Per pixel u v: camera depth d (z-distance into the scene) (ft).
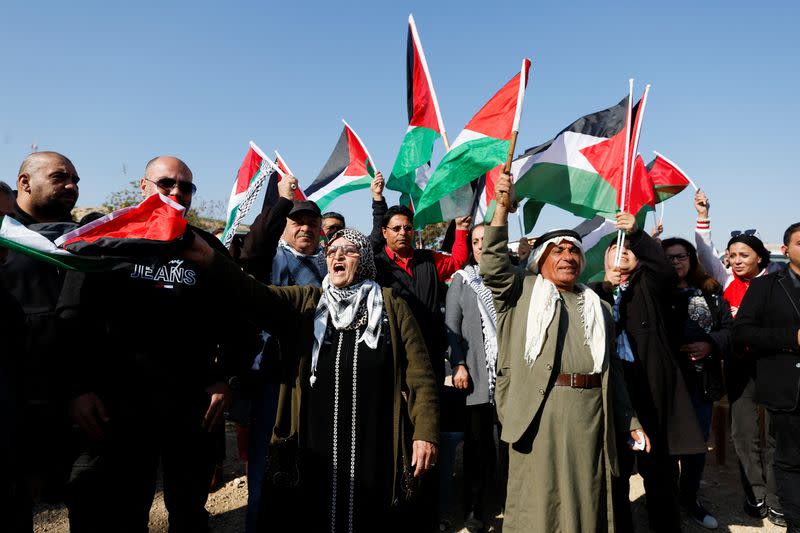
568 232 10.12
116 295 8.13
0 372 7.26
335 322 8.30
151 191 9.88
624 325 11.78
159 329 8.31
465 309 12.67
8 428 7.25
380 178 15.43
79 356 8.04
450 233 17.97
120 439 8.12
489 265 9.87
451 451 12.82
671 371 11.41
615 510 10.28
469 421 12.43
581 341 9.66
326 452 8.00
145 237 6.70
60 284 8.74
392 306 8.55
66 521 12.17
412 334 8.50
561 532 9.12
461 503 13.84
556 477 9.23
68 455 8.74
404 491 7.92
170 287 8.38
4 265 8.39
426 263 13.66
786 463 10.59
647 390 11.31
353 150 18.65
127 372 8.16
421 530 8.09
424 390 8.26
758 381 11.12
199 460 8.84
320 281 12.16
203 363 8.84
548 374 9.32
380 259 13.55
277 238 10.62
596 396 9.52
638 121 12.94
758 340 10.95
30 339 8.32
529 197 14.25
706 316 13.47
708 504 14.17
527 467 9.50
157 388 8.24
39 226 8.59
